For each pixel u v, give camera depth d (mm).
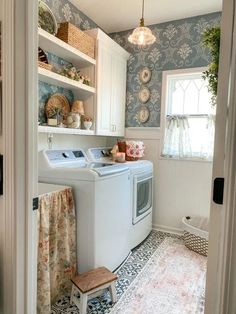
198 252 2564
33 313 1149
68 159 2406
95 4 2637
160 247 2713
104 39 2670
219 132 776
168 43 3059
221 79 763
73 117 2463
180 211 3107
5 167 1033
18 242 1054
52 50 2254
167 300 1809
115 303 1767
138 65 3246
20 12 981
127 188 2340
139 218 2662
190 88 3062
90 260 1867
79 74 2547
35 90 1087
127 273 2170
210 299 825
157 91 3160
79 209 1881
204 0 2547
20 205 1049
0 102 1035
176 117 3035
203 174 2951
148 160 3234
